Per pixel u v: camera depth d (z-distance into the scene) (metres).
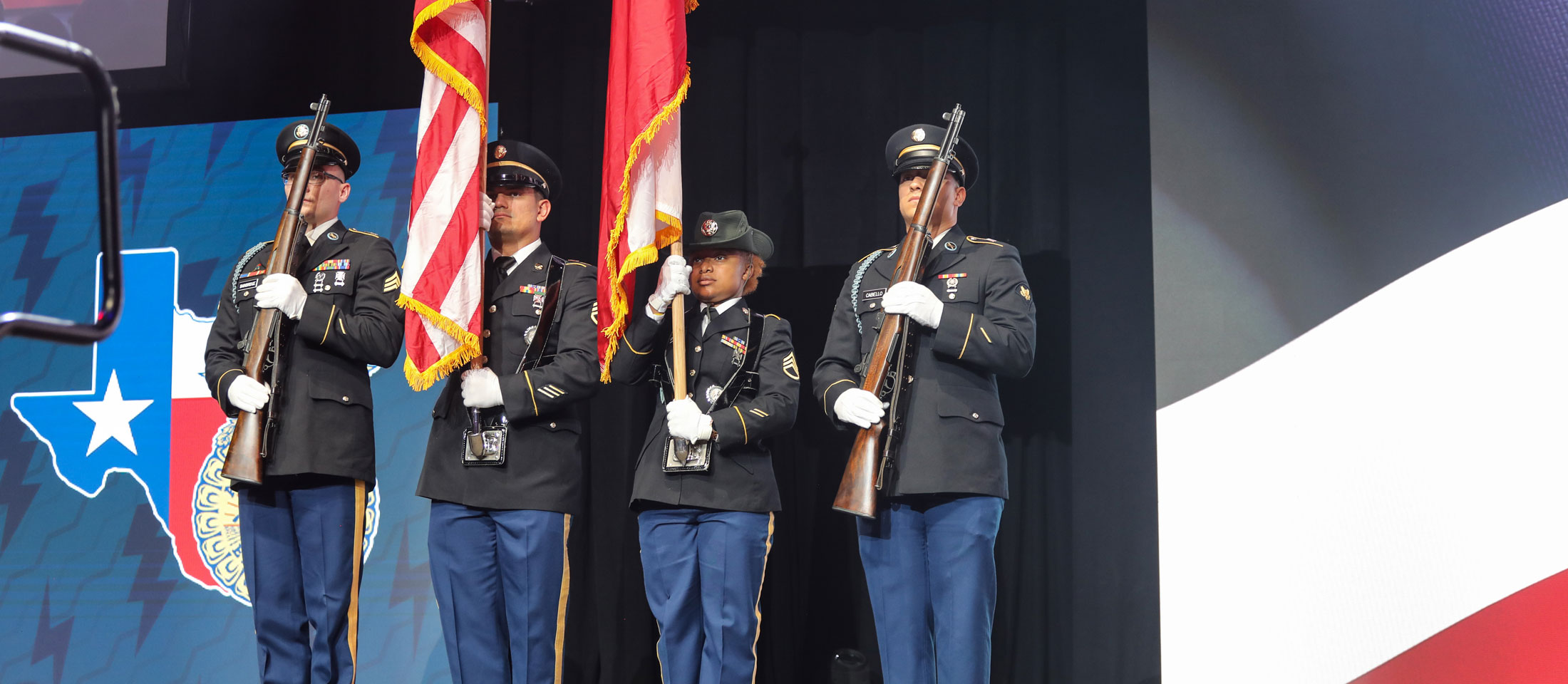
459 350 2.75
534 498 2.75
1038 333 3.48
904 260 2.66
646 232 2.86
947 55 3.62
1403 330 2.84
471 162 2.85
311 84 3.90
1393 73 2.93
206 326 3.76
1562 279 2.74
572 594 3.64
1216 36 3.07
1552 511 2.69
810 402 3.60
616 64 2.99
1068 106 3.55
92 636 3.67
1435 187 2.86
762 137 3.68
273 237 3.79
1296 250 2.94
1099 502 3.38
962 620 2.59
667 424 2.83
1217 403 2.94
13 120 4.02
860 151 3.63
